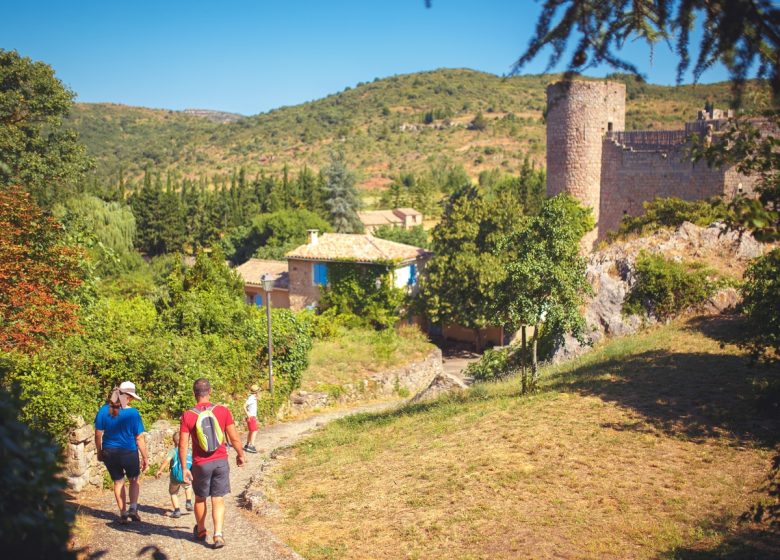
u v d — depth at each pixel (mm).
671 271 20172
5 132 32750
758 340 11906
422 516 8773
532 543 7707
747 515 6465
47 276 13297
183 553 7293
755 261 13445
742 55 3779
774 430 10781
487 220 37281
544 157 173000
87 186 80312
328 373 23781
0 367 9000
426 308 36938
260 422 18672
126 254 48969
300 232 70062
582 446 10797
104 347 13602
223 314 19531
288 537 8406
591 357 17922
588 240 39031
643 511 8430
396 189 120750
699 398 12664
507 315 14555
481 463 10484
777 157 6355
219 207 91500
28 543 3363
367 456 12234
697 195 35906
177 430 13555
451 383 19156
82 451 10734
